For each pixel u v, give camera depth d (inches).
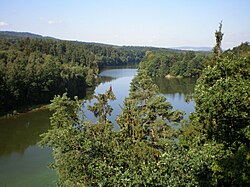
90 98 3149.6
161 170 415.2
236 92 529.3
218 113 562.9
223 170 521.0
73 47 5999.0
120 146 656.4
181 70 5054.1
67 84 3422.7
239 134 572.7
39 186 1194.0
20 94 2834.6
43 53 4842.5
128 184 397.7
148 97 1242.0
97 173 437.7
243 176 519.8
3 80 2682.1
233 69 602.9
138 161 621.3
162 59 5280.5
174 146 492.7
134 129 1005.8
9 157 1508.4
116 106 2386.8
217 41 863.1
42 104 3011.8
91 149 552.4
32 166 1387.8
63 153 573.9
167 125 1035.3
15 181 1241.4
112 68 6904.5
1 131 2006.6
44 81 3078.2
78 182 535.5
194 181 421.1
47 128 2074.3
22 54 4210.1
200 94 592.4
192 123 826.2
